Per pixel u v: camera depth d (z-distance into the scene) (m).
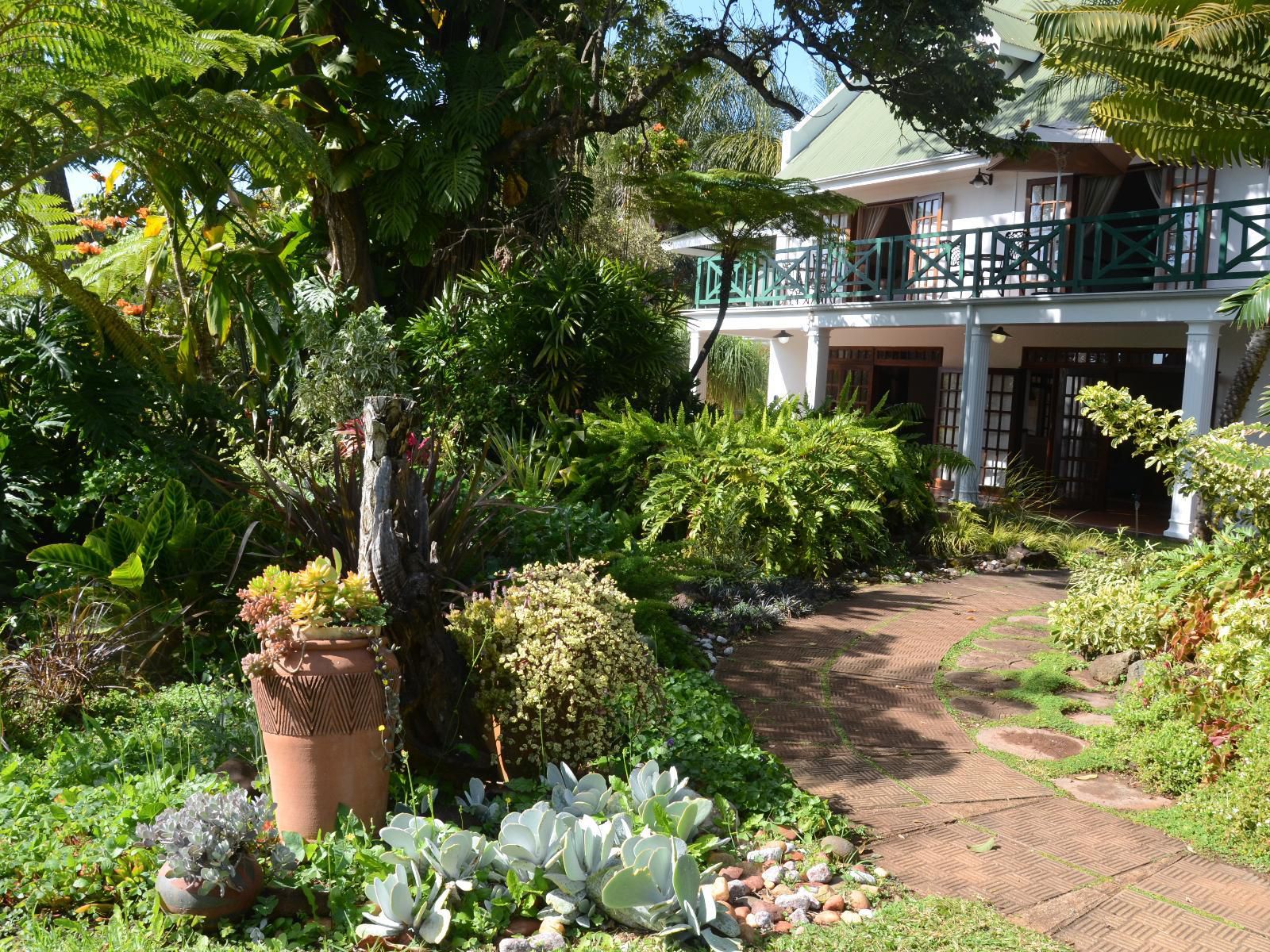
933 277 14.04
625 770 3.84
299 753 3.14
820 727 4.83
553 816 3.08
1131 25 7.62
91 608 4.77
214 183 7.64
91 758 3.68
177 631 4.88
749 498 8.16
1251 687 4.02
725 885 3.07
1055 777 4.25
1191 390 11.09
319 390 9.03
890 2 11.47
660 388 10.91
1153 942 2.89
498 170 12.03
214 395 7.14
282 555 4.72
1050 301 12.23
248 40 6.34
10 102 5.91
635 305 10.36
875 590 8.15
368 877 2.91
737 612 6.79
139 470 5.93
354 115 10.63
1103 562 6.73
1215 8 6.88
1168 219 12.09
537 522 6.33
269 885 2.89
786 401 10.57
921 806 3.91
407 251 11.23
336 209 10.86
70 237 8.73
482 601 3.73
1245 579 5.16
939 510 10.20
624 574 6.28
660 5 11.81
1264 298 7.00
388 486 3.57
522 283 10.19
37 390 5.94
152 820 3.09
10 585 5.57
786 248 18.00
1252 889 3.26
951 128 12.04
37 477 6.06
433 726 3.77
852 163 17.16
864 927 2.89
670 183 12.22
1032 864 3.40
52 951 2.54
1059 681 5.48
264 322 8.88
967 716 5.02
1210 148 8.50
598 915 2.95
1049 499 14.30
